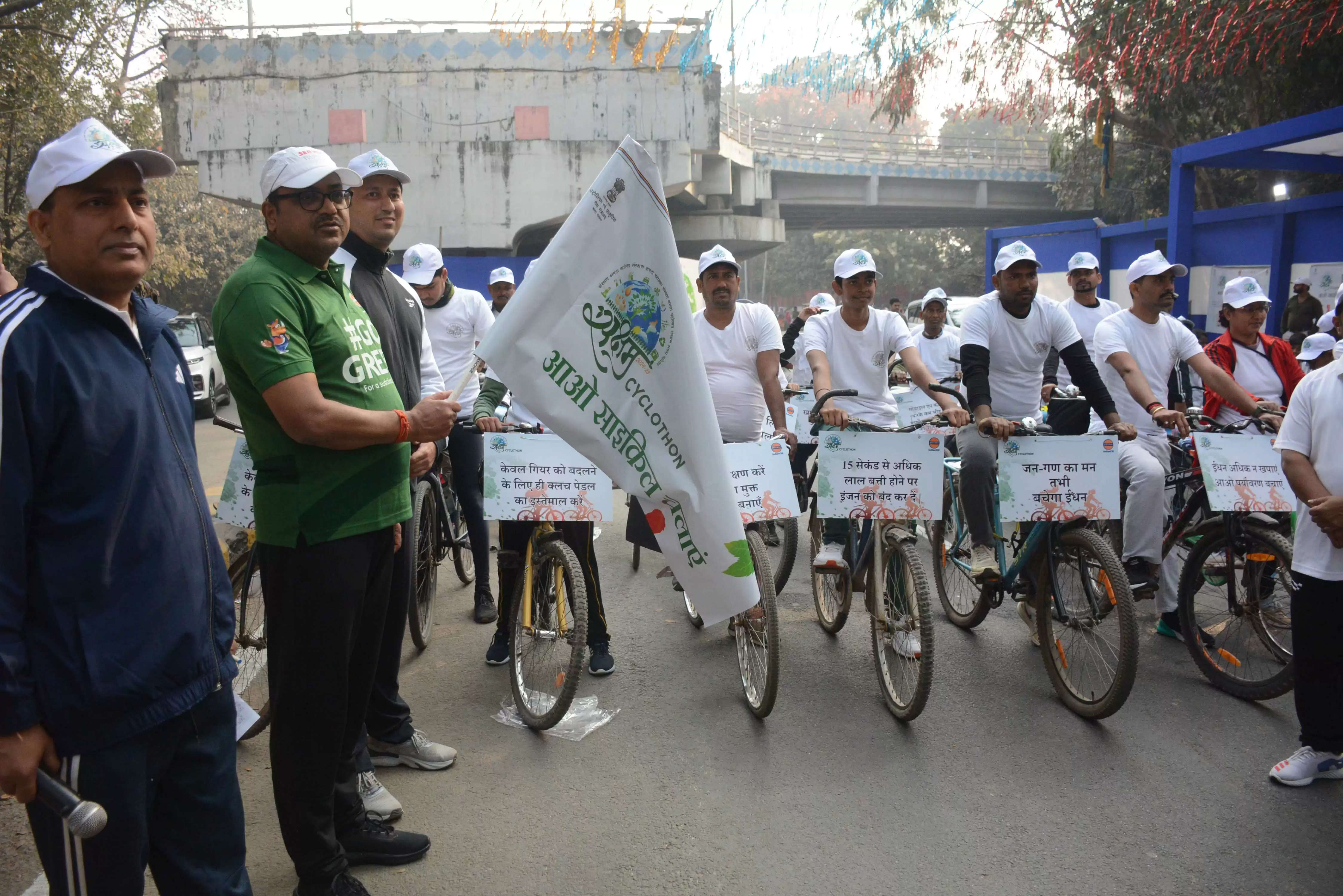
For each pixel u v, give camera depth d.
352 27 19.44
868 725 4.02
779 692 4.39
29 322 1.83
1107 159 15.12
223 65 19.42
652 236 2.60
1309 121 10.45
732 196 30.48
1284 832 3.14
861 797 3.41
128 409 1.93
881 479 4.11
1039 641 4.35
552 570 4.09
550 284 2.57
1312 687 3.39
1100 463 4.12
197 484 2.12
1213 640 4.48
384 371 2.81
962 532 5.13
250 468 3.82
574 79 19.53
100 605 1.89
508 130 19.67
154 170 2.03
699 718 4.11
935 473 4.11
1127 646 3.78
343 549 2.63
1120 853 3.03
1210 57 12.92
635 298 2.61
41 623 1.85
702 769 3.64
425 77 19.58
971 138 35.38
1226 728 3.94
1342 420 3.25
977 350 4.62
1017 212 37.06
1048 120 16.53
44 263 1.97
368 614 2.84
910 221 40.25
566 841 3.15
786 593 6.04
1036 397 4.88
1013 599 5.20
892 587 4.16
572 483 4.18
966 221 40.03
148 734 1.97
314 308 2.59
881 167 33.16
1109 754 3.71
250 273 2.53
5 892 2.83
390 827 3.07
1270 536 4.11
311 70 19.53
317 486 2.59
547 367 2.58
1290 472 3.37
